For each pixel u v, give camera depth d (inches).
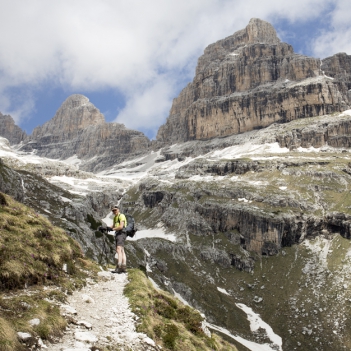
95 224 7258.9
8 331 500.7
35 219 1095.6
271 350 6978.4
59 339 570.6
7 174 3966.5
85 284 927.0
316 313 7834.6
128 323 729.0
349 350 6624.0
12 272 724.7
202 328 1009.5
